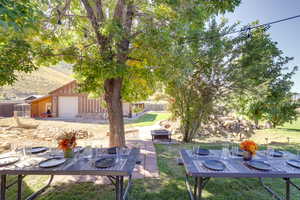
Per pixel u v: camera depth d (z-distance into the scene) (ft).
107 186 9.03
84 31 13.08
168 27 10.84
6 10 4.91
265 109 24.22
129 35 11.45
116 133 13.97
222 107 20.07
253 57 18.19
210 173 6.27
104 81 13.80
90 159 7.44
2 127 26.58
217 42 16.70
